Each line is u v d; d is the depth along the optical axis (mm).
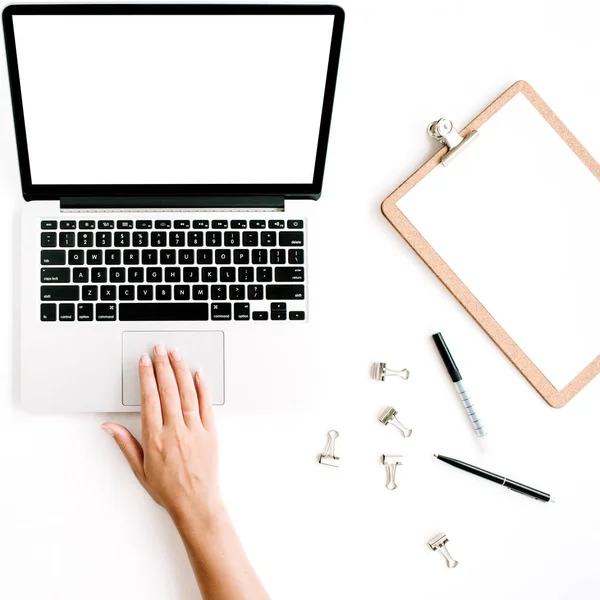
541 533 660
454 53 668
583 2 679
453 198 645
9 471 617
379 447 645
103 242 605
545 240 654
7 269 625
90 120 584
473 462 653
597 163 662
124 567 622
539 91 680
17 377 622
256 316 612
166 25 566
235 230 616
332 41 575
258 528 630
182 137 596
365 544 640
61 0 613
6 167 629
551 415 665
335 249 649
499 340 646
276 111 593
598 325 657
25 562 613
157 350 598
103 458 625
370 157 658
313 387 613
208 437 596
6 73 628
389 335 650
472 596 649
